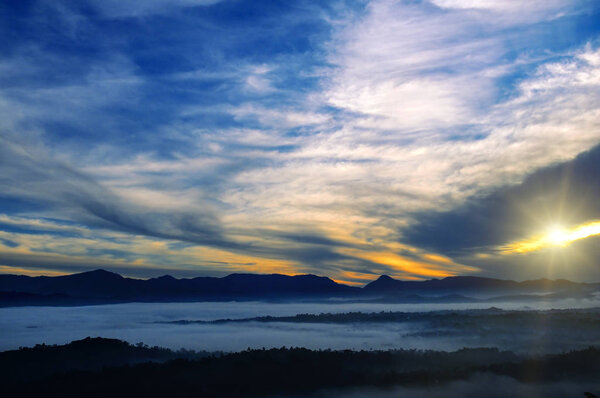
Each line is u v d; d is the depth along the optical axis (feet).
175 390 207.72
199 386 215.10
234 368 242.99
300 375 232.53
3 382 230.89
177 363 255.91
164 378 225.15
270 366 247.91
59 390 209.77
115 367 251.80
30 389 214.48
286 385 217.77
